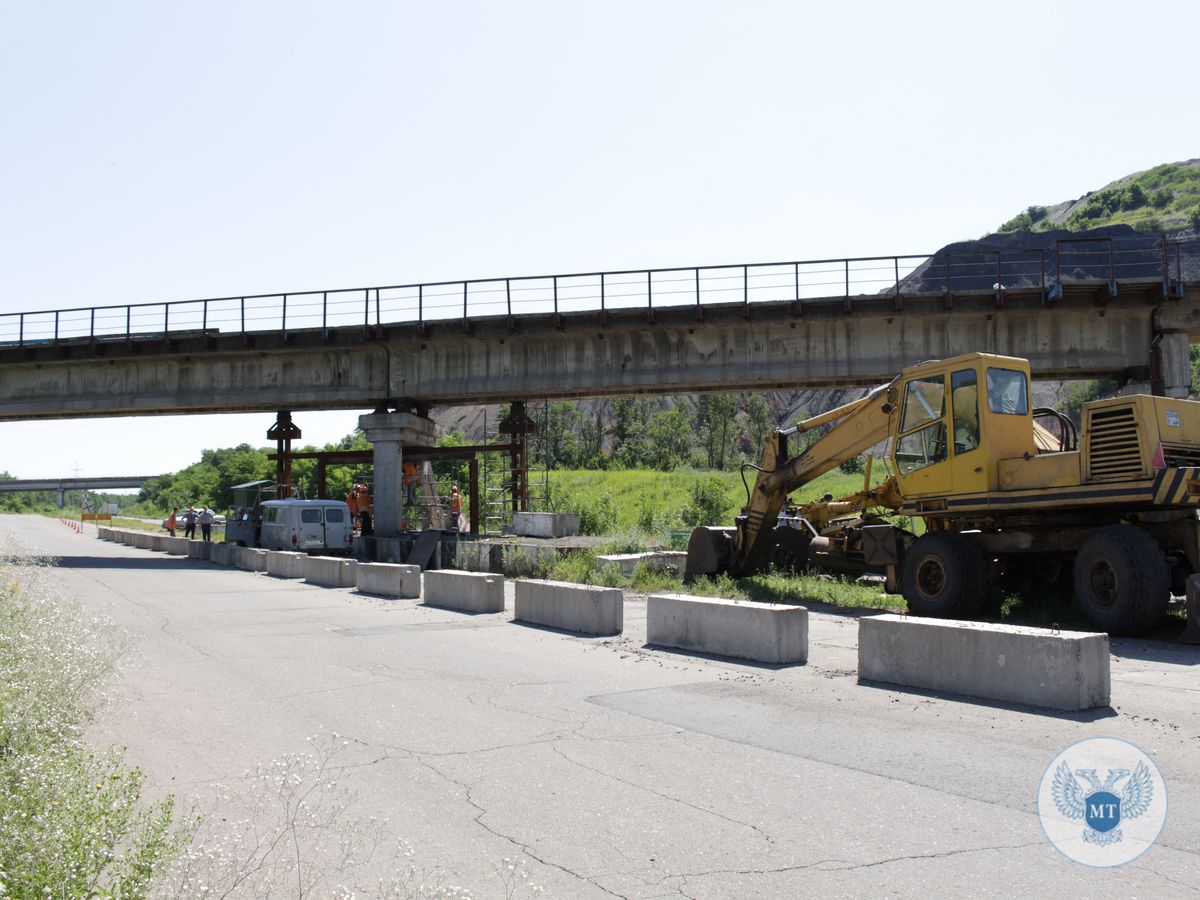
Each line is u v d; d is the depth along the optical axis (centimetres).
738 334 3275
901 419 1705
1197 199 18562
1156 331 2933
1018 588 1641
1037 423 1731
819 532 2133
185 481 13050
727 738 791
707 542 2225
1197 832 552
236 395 3797
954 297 2980
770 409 15600
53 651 835
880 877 498
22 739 613
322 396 3734
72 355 3800
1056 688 852
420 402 3753
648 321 3253
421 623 1678
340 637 1507
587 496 6097
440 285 3491
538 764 729
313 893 474
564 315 3344
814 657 1188
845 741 768
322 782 686
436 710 933
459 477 6159
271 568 3044
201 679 1133
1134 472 1327
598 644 1361
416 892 456
